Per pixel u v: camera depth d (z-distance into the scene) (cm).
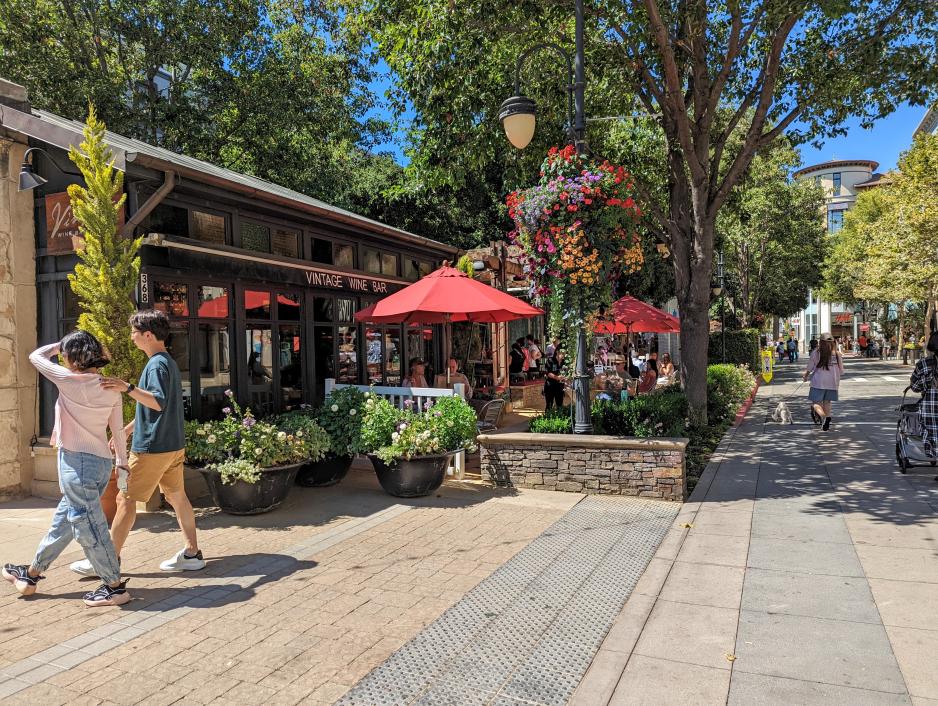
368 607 400
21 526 591
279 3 1816
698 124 1062
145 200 677
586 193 661
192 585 437
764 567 468
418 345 1305
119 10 1591
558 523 589
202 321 744
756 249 3119
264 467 596
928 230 2064
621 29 962
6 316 686
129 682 309
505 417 1297
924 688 299
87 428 398
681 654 339
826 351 1130
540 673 319
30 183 635
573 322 709
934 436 731
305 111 1848
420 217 1998
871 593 414
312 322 962
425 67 992
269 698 295
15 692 299
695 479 777
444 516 613
